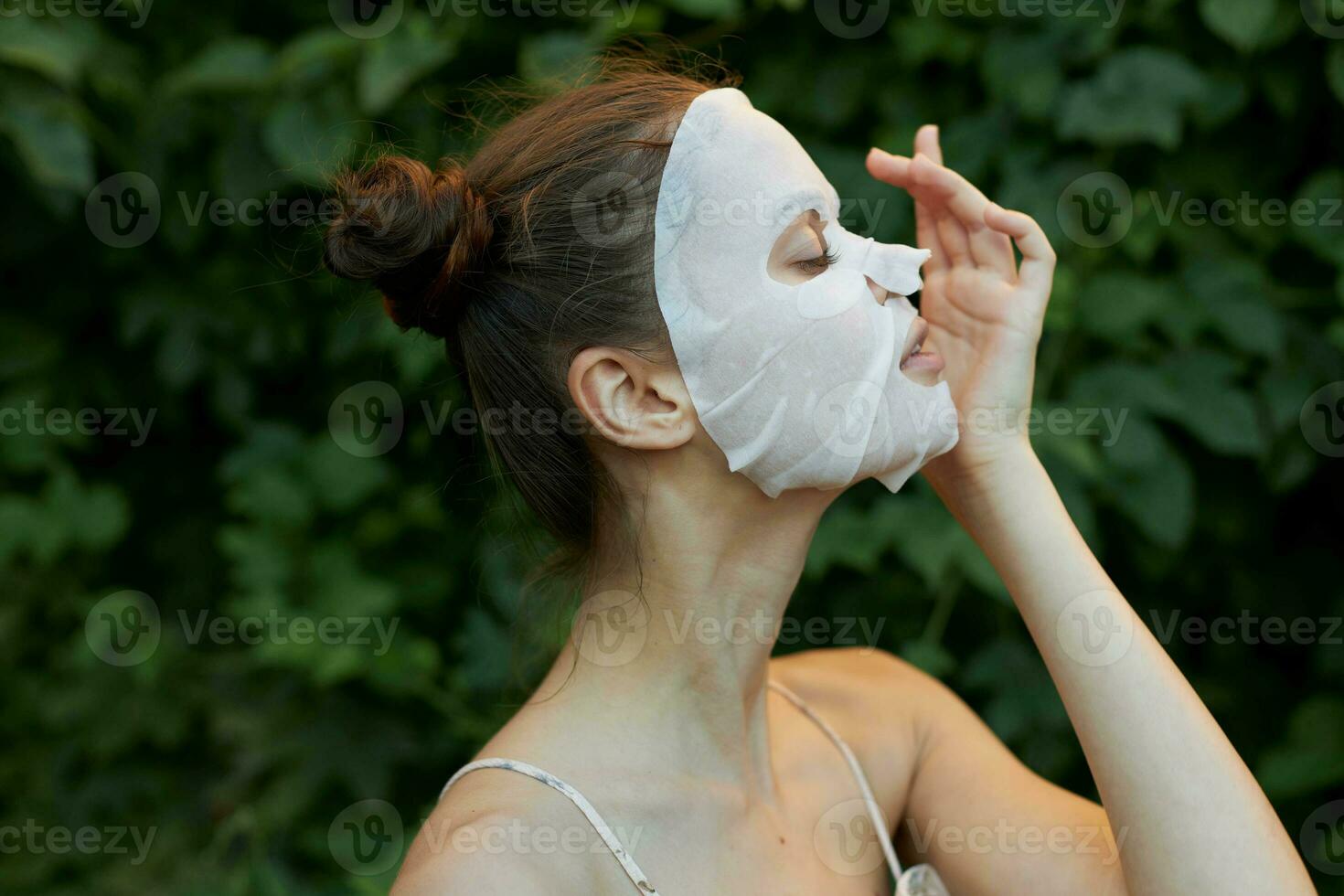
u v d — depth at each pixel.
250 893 2.91
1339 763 2.55
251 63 2.77
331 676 2.72
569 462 1.49
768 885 1.46
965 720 1.81
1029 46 2.53
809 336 1.38
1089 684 1.51
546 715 1.46
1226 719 2.80
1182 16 2.53
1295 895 1.38
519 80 2.65
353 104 2.74
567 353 1.44
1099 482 2.50
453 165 1.60
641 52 2.64
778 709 1.74
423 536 2.94
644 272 1.40
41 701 3.25
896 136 2.62
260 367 3.16
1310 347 2.56
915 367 1.49
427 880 1.28
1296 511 2.77
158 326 3.26
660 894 1.37
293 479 2.88
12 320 3.16
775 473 1.41
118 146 2.91
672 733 1.46
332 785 3.01
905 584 2.69
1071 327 2.52
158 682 3.24
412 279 1.50
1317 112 2.57
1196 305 2.52
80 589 3.34
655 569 1.47
